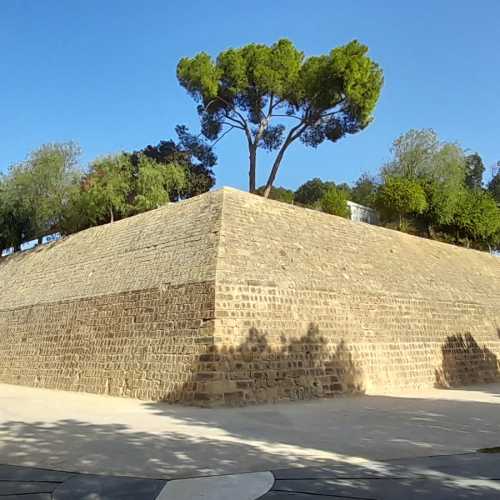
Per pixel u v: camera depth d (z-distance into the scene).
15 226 43.12
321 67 39.47
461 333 28.72
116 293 23.78
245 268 20.86
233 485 7.97
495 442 11.36
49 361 25.77
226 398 17.95
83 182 42.69
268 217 24.48
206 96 41.44
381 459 9.69
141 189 40.69
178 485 8.02
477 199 53.19
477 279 34.62
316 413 15.98
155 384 19.64
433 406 17.69
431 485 7.88
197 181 48.72
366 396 21.17
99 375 22.36
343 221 29.30
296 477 8.37
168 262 22.62
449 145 51.84
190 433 12.34
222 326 18.95
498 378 29.69
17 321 29.83
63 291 27.84
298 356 20.55
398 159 53.56
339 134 42.50
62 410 16.44
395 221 50.56
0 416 15.15
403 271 28.88
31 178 42.19
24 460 9.78
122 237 27.58
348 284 24.42
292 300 21.44
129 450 10.49
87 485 8.13
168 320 20.56
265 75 40.09
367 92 39.88
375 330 24.09
